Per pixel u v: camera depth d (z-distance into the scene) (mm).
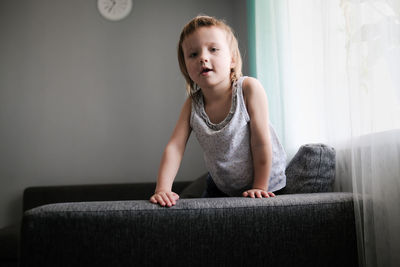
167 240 716
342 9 1075
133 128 2811
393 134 878
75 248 700
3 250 1720
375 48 915
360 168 920
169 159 1072
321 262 756
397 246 809
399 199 846
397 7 883
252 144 1049
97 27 2898
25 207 2523
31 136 2797
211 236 726
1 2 2910
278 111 1715
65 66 2863
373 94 901
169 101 2828
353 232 784
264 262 732
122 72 2861
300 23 1555
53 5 2916
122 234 710
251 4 2125
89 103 2834
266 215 749
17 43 2877
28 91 2840
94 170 2770
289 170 1164
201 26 1099
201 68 1063
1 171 2756
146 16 2912
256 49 1896
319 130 1405
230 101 1095
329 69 1236
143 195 2523
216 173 1148
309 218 767
